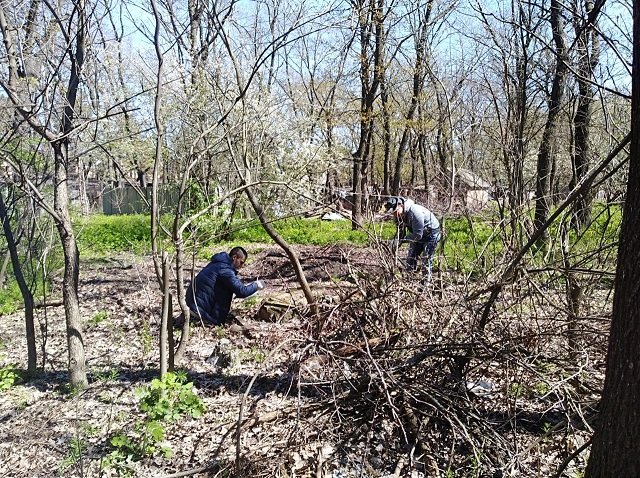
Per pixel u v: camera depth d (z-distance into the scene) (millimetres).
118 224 17250
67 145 4551
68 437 3957
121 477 3396
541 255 4773
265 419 3541
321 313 3953
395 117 19656
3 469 3592
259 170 7305
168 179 6945
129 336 6516
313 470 3318
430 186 8234
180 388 4105
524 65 5961
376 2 12125
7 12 4418
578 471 3219
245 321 6859
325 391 4141
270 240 15695
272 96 9414
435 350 3742
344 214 5305
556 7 5445
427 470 3285
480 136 7031
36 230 6738
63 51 4707
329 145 14398
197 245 5691
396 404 3621
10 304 8078
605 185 5082
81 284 9992
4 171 4766
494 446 3346
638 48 2150
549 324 3904
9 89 4188
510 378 3795
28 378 5230
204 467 3350
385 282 4426
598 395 3711
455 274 4672
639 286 2152
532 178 6402
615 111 5789
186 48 5660
